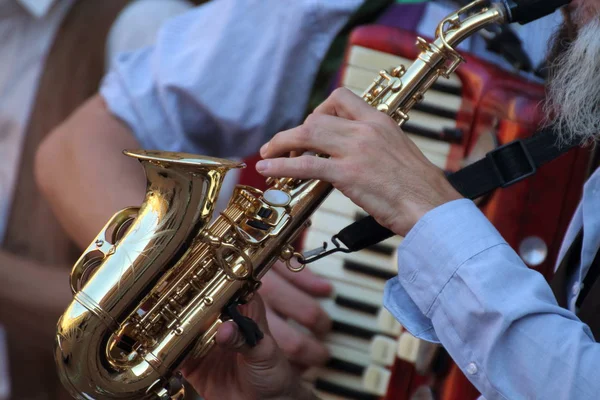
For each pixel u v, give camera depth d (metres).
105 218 6.82
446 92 5.89
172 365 4.41
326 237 6.08
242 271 4.39
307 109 6.75
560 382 3.68
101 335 4.27
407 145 4.07
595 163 5.61
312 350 6.00
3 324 9.05
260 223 4.35
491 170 4.64
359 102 4.17
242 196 4.41
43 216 9.33
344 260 6.04
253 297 4.67
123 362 4.40
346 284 6.05
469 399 5.79
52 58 9.64
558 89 4.86
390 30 6.17
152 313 4.40
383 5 6.32
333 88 6.56
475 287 3.83
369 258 6.01
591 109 4.73
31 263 9.22
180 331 4.37
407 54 6.13
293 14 6.50
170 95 6.95
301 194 4.40
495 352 3.80
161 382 4.43
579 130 4.68
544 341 3.73
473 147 5.87
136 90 7.14
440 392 5.84
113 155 7.03
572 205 5.68
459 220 3.94
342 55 6.50
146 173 4.34
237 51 6.77
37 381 9.24
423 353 5.89
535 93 5.77
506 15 4.49
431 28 6.18
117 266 4.26
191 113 6.98
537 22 5.76
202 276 4.41
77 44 9.67
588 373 3.62
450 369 5.79
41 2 9.48
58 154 7.18
